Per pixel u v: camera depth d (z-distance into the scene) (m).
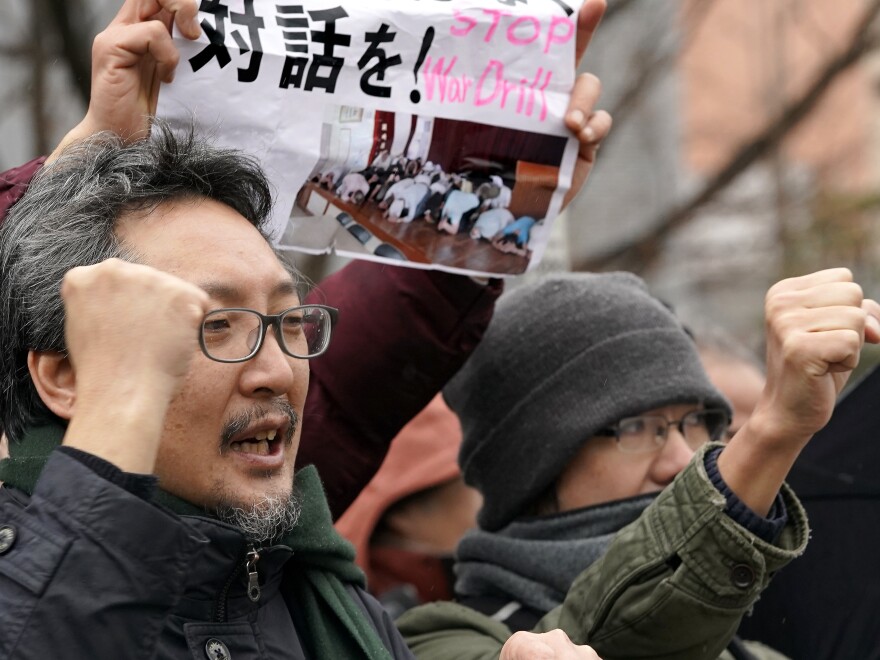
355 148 2.35
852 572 3.21
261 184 2.14
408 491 3.69
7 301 2.00
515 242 2.53
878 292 7.31
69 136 2.23
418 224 2.45
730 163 5.64
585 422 2.75
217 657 1.89
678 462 2.78
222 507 1.94
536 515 2.88
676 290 7.49
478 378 2.88
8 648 1.62
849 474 3.31
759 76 8.38
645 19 6.16
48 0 4.59
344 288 2.76
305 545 2.12
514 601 2.75
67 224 1.99
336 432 2.72
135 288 1.72
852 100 9.10
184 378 1.73
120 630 1.64
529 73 2.46
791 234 7.06
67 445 1.69
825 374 2.15
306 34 2.28
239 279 1.97
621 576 2.31
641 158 7.80
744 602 2.25
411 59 2.36
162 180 2.04
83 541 1.65
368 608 2.21
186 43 2.21
